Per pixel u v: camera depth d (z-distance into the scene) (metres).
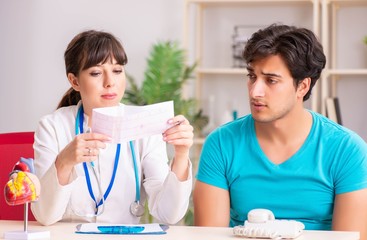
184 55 5.11
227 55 5.36
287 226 2.15
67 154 2.26
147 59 5.13
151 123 2.23
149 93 5.04
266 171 2.62
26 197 2.16
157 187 2.55
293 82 2.51
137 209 2.58
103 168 2.59
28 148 2.88
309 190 2.59
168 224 2.50
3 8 5.75
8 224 2.43
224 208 2.69
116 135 2.22
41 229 2.32
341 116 5.18
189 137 2.32
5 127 5.80
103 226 2.30
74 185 2.56
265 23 5.29
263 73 2.48
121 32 5.52
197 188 2.72
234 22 5.34
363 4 5.11
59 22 5.66
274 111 2.49
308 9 5.21
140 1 5.48
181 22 5.43
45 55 5.71
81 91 2.57
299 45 2.48
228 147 2.68
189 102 5.00
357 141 2.61
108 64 2.53
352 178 2.57
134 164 2.61
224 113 5.24
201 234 2.23
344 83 5.18
